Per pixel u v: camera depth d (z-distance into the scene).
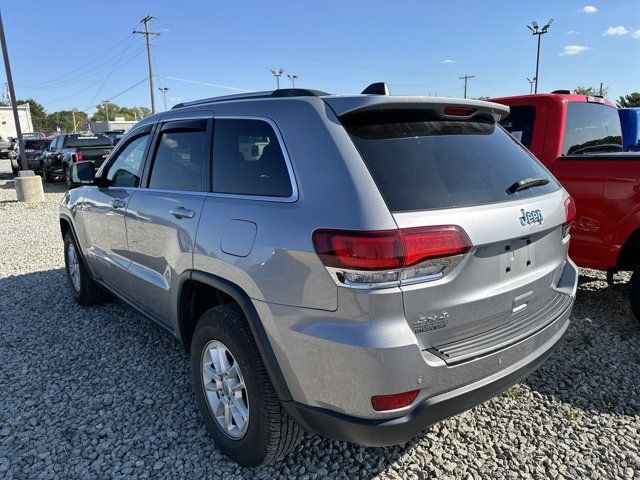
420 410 2.07
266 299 2.29
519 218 2.35
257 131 2.62
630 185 3.87
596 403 3.24
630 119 6.27
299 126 2.39
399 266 1.97
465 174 2.34
